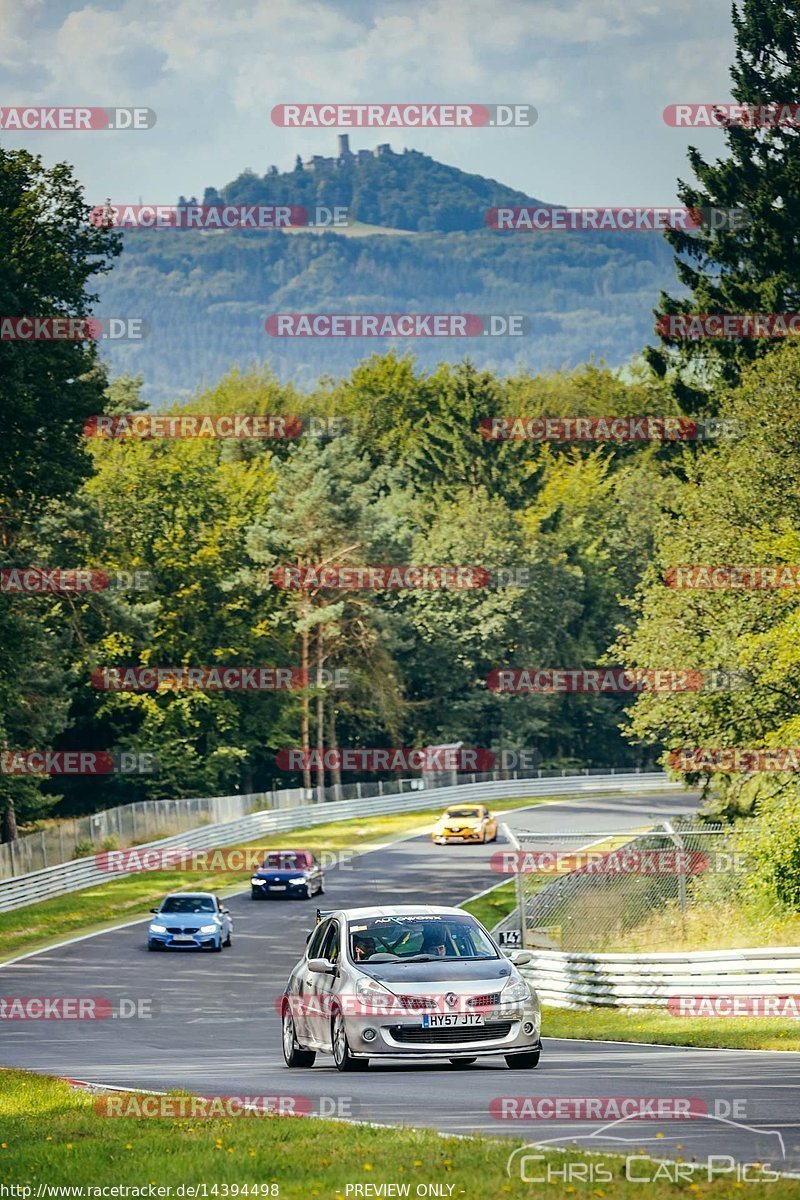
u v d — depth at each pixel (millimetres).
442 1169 38312
